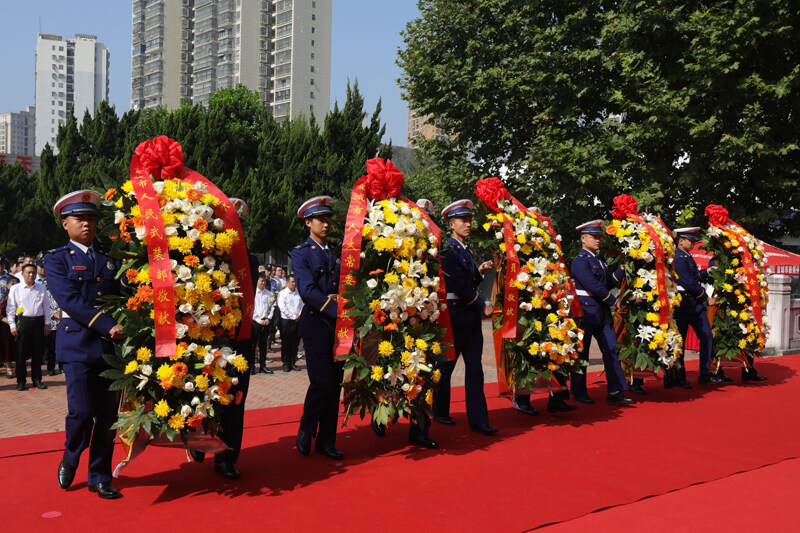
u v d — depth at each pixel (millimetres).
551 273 6496
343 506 4133
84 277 4418
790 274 13688
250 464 5078
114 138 29156
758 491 4473
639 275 7668
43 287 9555
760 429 6242
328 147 25531
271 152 27234
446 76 15984
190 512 4016
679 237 8758
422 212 5500
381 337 5176
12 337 10422
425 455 5340
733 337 8930
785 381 9094
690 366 10664
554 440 5824
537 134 15891
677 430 6207
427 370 5180
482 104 15312
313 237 5434
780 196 13531
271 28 107875
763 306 9117
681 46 12758
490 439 5867
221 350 4344
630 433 6086
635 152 12516
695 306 8648
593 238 7562
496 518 3941
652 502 4250
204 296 4254
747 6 11953
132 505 4133
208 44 109812
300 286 5176
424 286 5230
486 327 19938
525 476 4770
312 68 106875
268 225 24922
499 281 6598
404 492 4406
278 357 13148
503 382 6633
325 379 5199
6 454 5262
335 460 5199
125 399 4219
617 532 3754
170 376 4059
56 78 181750
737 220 12789
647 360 7602
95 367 4352
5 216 28875
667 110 11641
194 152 26578
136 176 4305
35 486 4480
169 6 115562
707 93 12281
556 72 13930
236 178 25188
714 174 12844
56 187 29125
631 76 12805
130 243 4293
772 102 12898
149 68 117688
